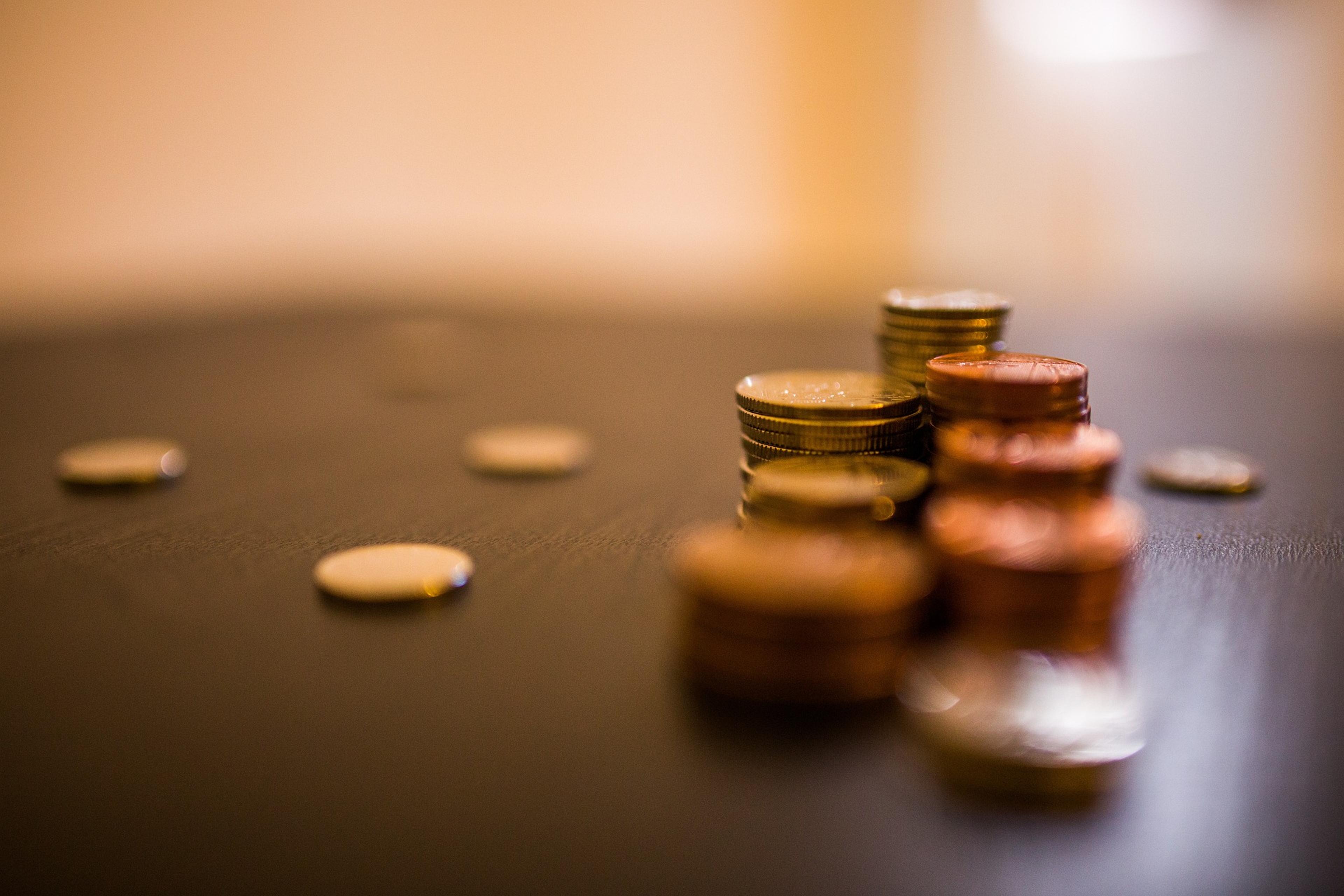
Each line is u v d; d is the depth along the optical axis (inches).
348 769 7.7
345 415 14.5
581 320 25.4
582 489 11.6
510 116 37.7
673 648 8.7
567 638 8.8
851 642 8.1
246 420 14.3
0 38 26.3
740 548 8.4
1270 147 38.5
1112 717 8.0
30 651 8.7
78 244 28.3
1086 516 8.6
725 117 39.5
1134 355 19.5
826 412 9.4
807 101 39.9
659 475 12.0
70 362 18.8
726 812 7.5
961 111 40.3
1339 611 9.1
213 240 31.3
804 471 9.2
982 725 7.9
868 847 7.3
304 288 30.9
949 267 41.4
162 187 29.9
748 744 7.8
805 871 7.2
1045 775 7.6
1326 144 37.8
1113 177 40.2
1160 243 40.2
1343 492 11.3
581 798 7.5
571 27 37.7
